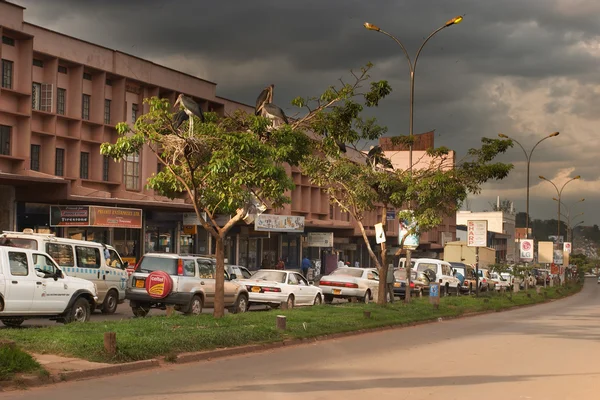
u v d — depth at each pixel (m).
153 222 39.97
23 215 33.06
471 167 26.75
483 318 30.02
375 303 28.42
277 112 18.77
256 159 17.84
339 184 29.08
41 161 33.28
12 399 9.34
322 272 59.78
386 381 12.12
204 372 12.35
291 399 10.12
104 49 36.12
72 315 17.72
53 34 33.50
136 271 21.80
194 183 18.47
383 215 27.70
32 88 32.69
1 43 30.44
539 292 55.03
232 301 24.17
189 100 17.73
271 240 53.06
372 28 29.20
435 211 26.73
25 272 16.59
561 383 12.57
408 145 28.55
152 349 13.20
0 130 31.09
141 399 9.65
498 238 114.88
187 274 22.03
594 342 20.33
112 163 37.03
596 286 112.19
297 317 20.80
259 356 14.87
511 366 14.65
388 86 21.52
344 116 20.17
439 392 11.19
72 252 21.66
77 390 10.13
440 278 40.88
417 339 19.72
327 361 14.43
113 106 37.09
